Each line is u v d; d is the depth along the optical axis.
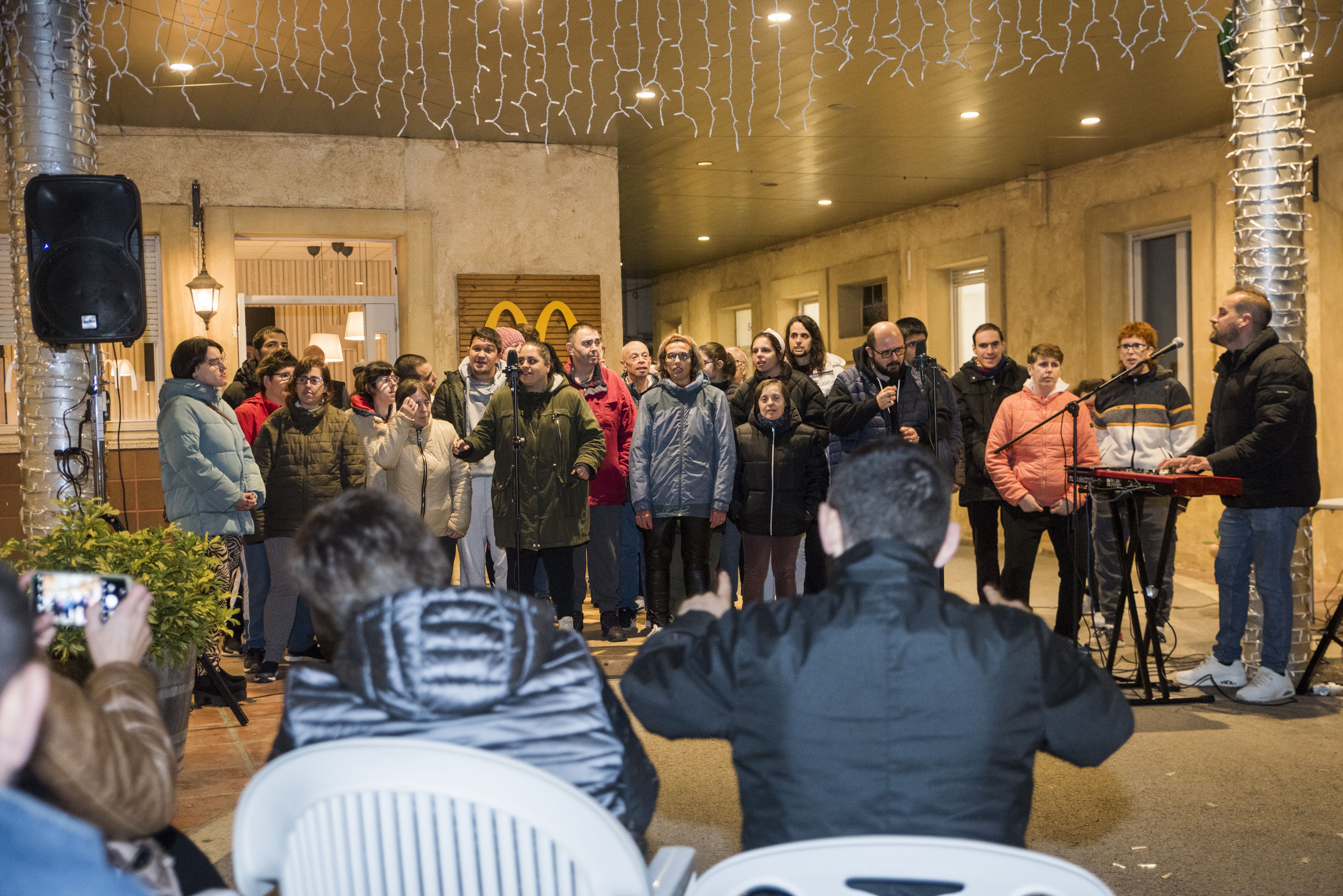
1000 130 8.79
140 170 8.34
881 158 9.77
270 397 6.25
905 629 1.57
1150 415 6.21
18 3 4.65
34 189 4.41
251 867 1.54
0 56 4.86
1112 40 6.57
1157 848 3.27
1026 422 5.75
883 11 6.03
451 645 1.51
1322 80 7.41
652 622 6.13
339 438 5.70
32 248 4.45
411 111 8.06
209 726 4.79
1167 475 4.62
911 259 12.55
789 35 6.44
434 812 1.44
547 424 5.88
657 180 10.62
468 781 1.41
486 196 9.12
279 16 6.03
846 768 1.55
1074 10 6.06
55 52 4.69
